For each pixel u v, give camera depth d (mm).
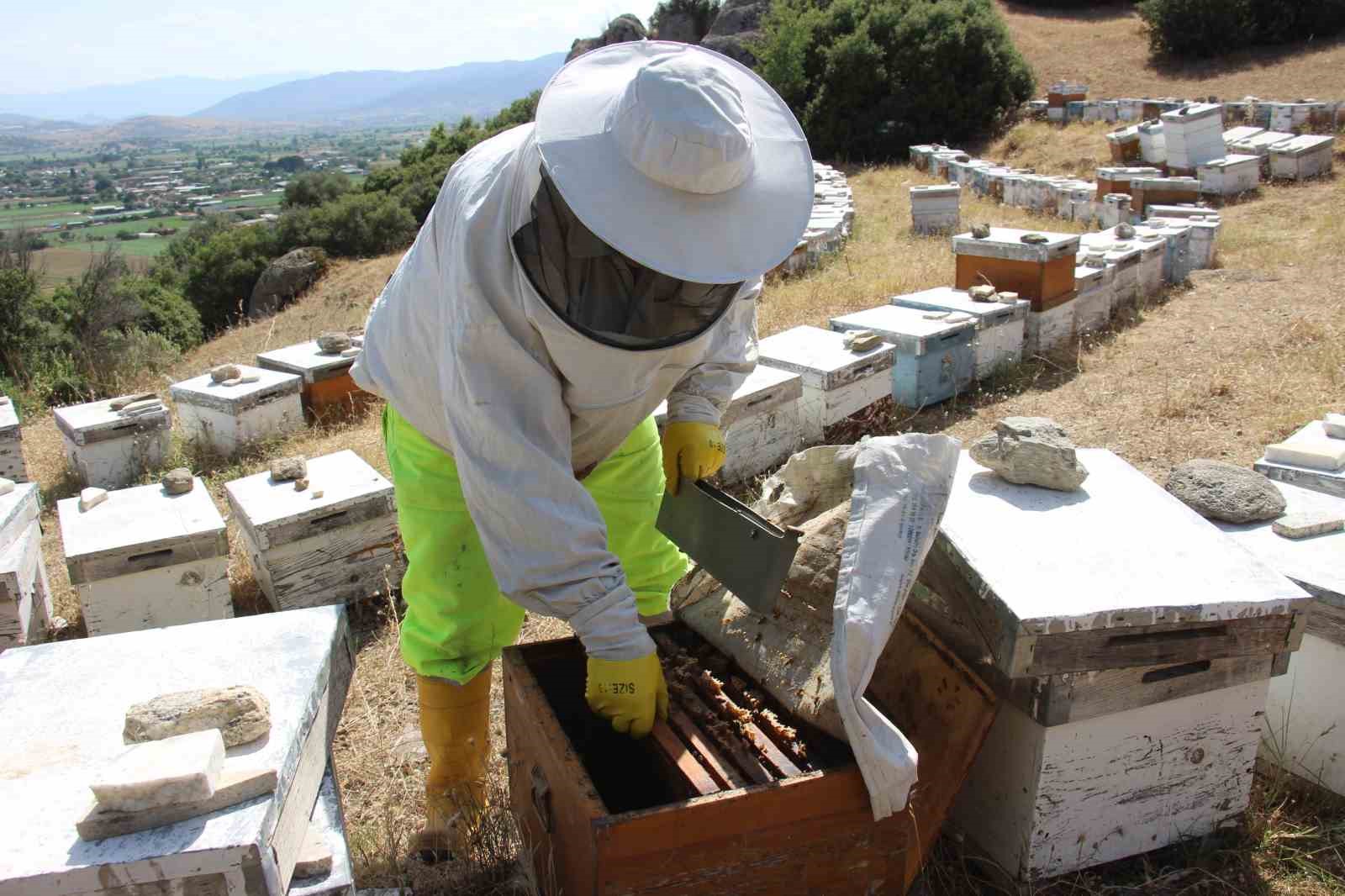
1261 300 8797
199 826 1763
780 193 2221
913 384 6598
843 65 24797
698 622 2955
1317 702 2936
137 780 1730
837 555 2602
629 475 3070
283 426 7277
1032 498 3029
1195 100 21406
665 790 2510
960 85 24250
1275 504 3348
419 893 2758
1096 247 8797
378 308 2928
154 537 4492
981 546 2691
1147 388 6801
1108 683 2473
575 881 2332
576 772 2260
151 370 11758
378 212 29094
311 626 2467
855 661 2215
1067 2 31984
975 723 2445
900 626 2744
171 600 4605
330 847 2070
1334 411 5980
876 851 2355
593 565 2395
